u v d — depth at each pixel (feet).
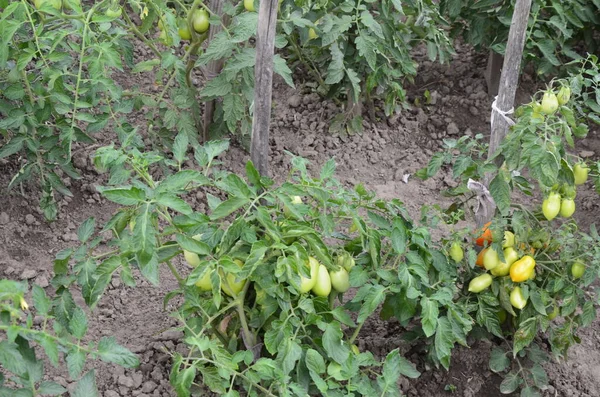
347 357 6.57
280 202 6.87
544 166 6.85
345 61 10.30
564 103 7.16
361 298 6.86
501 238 7.22
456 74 11.93
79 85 8.63
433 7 10.82
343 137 10.80
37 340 5.52
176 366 6.29
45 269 8.72
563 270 7.46
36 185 9.50
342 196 7.01
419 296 7.11
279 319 6.57
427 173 7.68
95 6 8.20
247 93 9.41
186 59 9.61
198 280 6.27
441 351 6.89
